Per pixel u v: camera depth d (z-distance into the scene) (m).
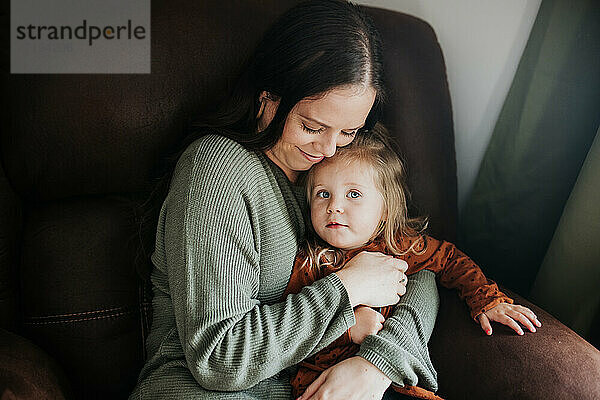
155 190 1.05
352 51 0.90
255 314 0.93
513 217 1.37
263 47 0.95
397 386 0.99
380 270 1.02
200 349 0.90
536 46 1.24
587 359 0.97
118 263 1.07
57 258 1.04
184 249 0.91
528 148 1.29
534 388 0.95
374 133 1.10
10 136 0.98
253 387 0.99
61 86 0.97
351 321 0.96
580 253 1.16
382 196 1.06
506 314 1.05
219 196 0.93
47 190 1.04
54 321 1.03
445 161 1.22
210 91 1.05
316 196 1.05
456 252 1.15
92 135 1.00
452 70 1.38
